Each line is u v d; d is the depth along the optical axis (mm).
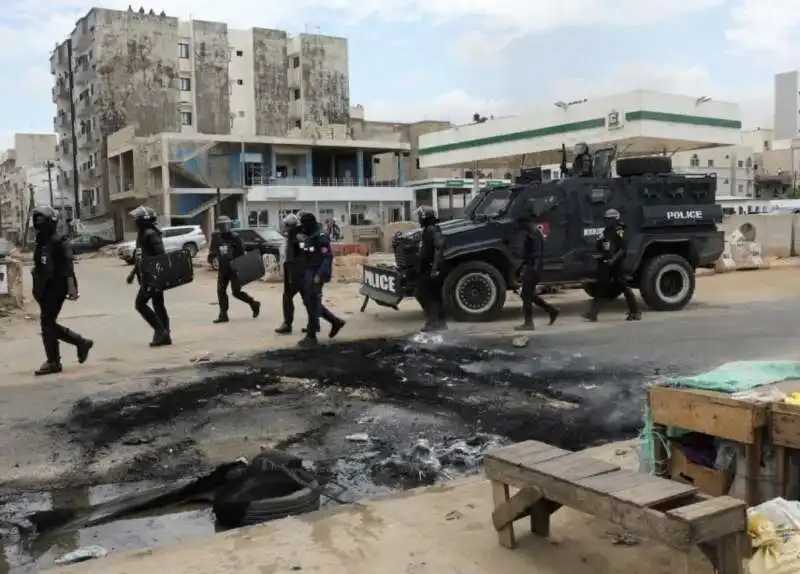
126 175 57469
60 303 8805
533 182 12820
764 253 25641
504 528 3629
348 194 55812
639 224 13078
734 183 73312
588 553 3557
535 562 3486
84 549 4062
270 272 22047
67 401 7422
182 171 51094
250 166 54125
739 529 2764
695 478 3754
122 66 62250
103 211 62188
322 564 3564
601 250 12070
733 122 31844
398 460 5449
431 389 7602
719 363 8516
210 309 15312
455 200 61250
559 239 12594
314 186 55188
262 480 4441
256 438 6070
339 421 6500
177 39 64875
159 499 4734
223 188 51719
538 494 3328
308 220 10180
